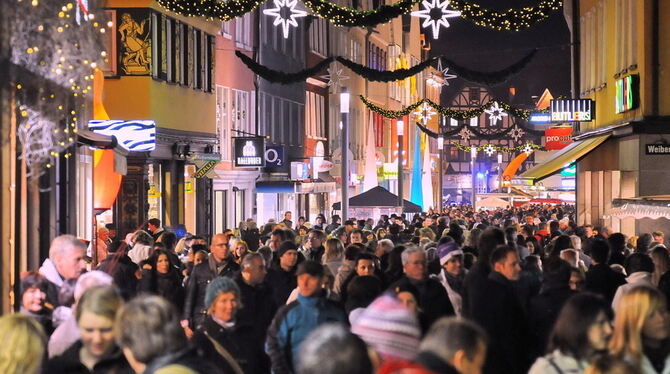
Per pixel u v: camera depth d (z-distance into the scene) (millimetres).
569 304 8477
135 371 7941
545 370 8430
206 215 43062
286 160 55156
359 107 77188
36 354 7367
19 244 17156
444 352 6520
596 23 47062
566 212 81375
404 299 10734
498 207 101375
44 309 11180
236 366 9438
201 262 16516
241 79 48188
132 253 19203
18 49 16438
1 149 15586
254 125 49844
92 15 22328
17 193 17219
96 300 8062
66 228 21766
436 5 27062
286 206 57281
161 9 37031
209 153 41938
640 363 8352
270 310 13578
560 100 46094
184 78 40125
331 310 11648
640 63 36812
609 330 8445
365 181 68938
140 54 35938
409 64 99375
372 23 26641
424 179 89250
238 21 47875
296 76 39312
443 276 15656
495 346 12242
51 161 18953
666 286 15531
